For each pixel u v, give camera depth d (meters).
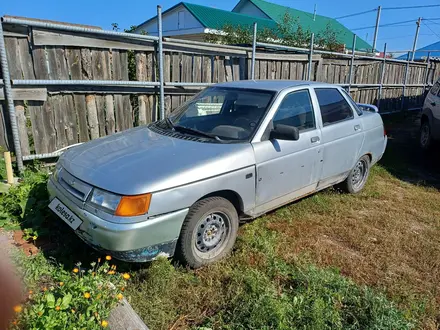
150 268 2.88
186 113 4.08
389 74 12.27
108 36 5.18
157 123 4.05
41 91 4.71
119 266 3.00
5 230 3.44
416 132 10.47
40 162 4.91
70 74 4.98
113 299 2.39
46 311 2.18
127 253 2.64
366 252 3.62
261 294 2.72
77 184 2.87
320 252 3.54
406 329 2.51
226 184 3.10
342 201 4.91
